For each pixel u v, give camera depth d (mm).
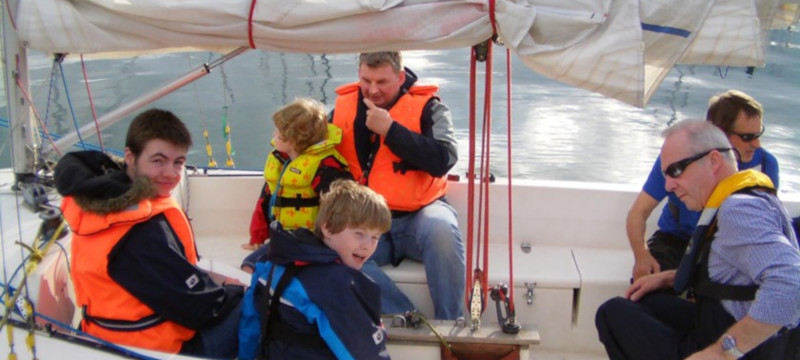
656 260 2580
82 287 1943
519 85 8391
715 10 1726
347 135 2699
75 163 1906
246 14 1836
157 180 1954
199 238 3191
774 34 10414
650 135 6789
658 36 1745
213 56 9125
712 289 1895
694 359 1815
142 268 1886
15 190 2531
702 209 1963
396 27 1817
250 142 6523
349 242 1905
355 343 1831
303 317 1873
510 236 2324
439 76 8664
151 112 1977
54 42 1872
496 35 1912
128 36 1896
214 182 3180
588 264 2871
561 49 1743
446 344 2133
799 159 6184
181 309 1948
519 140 6578
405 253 2732
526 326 2225
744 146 2480
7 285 1929
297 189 2613
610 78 1720
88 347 1882
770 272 1728
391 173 2627
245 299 2068
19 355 1869
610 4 1729
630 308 2158
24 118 2484
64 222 2148
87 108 6898
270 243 1935
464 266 2590
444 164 2555
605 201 3025
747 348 1770
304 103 2592
